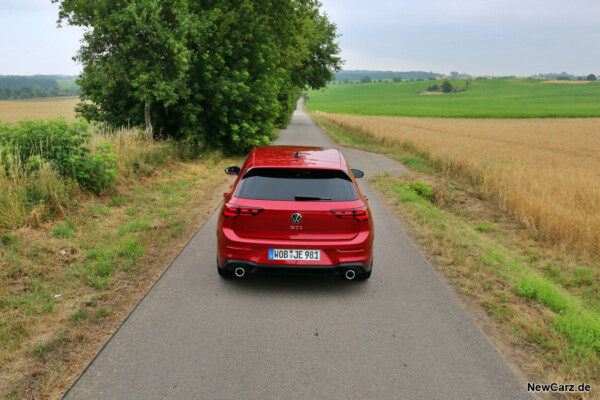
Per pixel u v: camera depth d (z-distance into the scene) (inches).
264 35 674.2
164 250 228.8
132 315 154.9
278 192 171.5
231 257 170.4
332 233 170.6
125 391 112.1
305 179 175.9
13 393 110.0
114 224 265.3
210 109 611.2
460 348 140.3
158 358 127.9
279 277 198.7
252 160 189.5
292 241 168.2
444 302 176.2
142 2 466.3
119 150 401.1
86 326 146.3
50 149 299.0
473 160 600.7
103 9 466.6
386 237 269.9
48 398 108.4
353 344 140.5
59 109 2728.8
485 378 124.1
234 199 172.9
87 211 278.1
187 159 528.7
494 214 387.5
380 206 361.7
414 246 253.0
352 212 170.2
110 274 187.8
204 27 551.5
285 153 202.2
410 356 134.4
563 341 145.5
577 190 448.1
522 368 130.5
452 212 396.2
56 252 209.0
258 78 675.4
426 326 154.7
